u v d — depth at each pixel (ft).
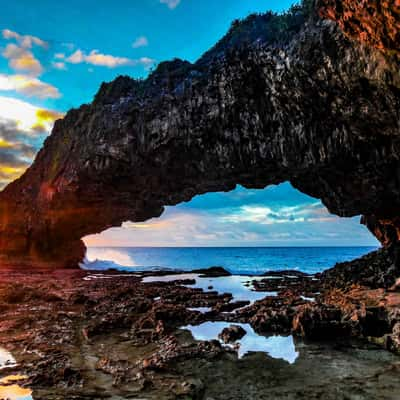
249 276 124.88
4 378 31.81
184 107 93.81
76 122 136.98
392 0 23.56
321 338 44.19
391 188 78.64
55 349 40.42
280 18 72.69
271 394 29.09
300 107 72.79
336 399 27.89
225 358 37.81
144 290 83.41
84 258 175.11
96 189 124.57
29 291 75.92
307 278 109.50
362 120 62.18
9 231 157.99
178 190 122.83
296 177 100.32
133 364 35.88
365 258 93.81
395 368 34.01
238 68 78.95
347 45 52.49
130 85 119.65
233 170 94.89
